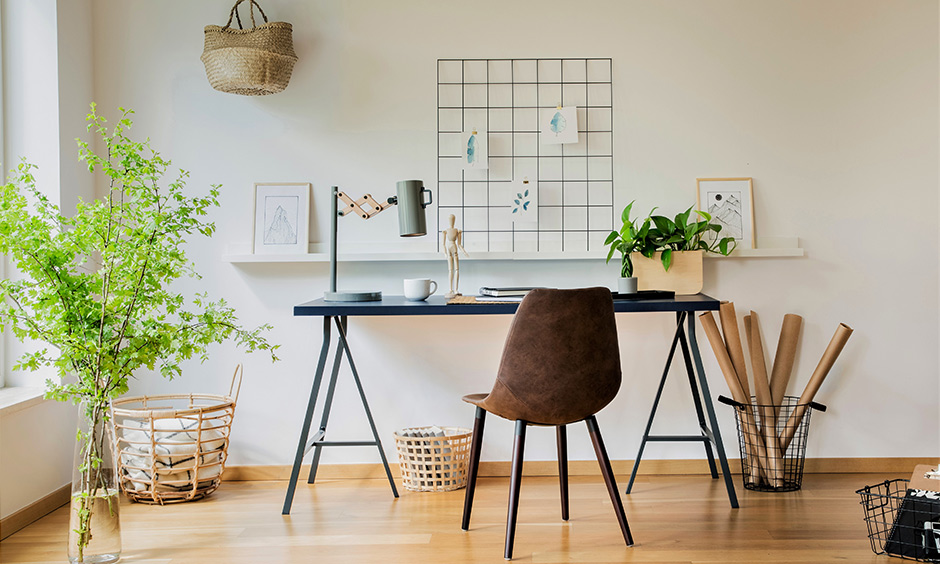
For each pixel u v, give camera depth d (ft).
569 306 7.56
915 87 10.88
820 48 10.93
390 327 11.01
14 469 8.73
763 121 10.95
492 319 11.02
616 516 8.82
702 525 8.63
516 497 7.75
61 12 9.96
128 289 7.13
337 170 10.95
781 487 10.03
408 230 9.97
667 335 10.98
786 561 7.50
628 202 11.00
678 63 10.95
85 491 7.43
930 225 10.89
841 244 10.94
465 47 10.95
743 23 10.94
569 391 7.70
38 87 9.86
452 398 11.02
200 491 9.84
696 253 10.53
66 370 7.11
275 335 10.97
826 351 10.39
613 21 10.96
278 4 10.89
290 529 8.61
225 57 9.80
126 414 9.51
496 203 11.01
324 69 10.93
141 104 10.85
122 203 7.23
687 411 10.98
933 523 7.43
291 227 10.89
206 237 10.92
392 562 7.56
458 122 10.97
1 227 6.59
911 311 10.91
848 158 10.93
